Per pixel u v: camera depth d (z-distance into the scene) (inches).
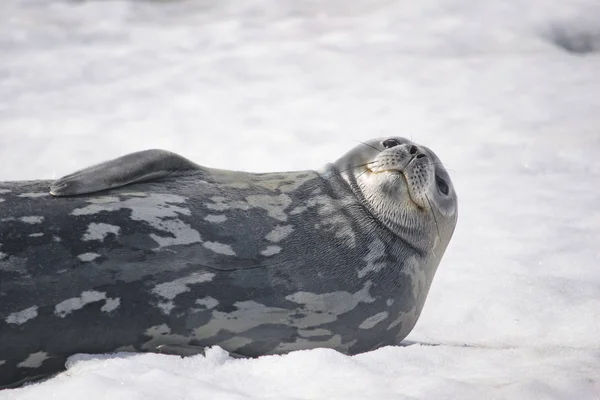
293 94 1678.2
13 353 582.9
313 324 661.3
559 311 815.7
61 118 1515.7
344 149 1378.0
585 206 1155.9
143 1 2327.8
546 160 1332.4
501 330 784.9
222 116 1546.5
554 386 561.0
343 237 692.1
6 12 2174.0
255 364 614.2
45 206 609.0
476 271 927.7
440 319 812.0
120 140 1411.2
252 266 643.5
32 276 581.6
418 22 2107.5
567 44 2009.1
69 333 592.7
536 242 1021.2
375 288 685.9
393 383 570.9
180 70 1819.6
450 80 1753.2
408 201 732.0
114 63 1860.2
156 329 616.1
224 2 2330.2
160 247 618.8
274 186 710.5
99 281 597.0
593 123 1499.8
